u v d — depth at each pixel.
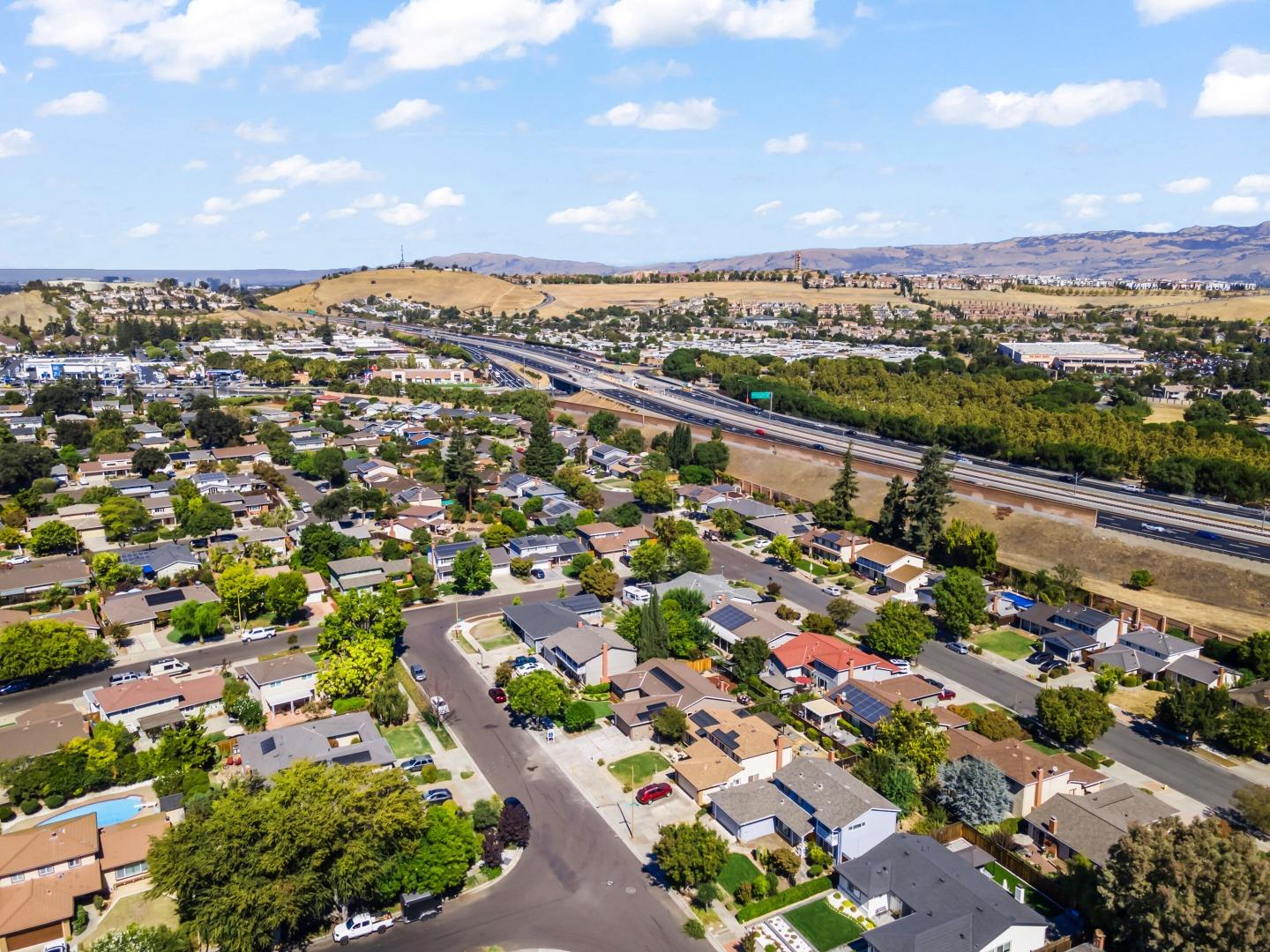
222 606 132.88
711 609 134.38
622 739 103.25
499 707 110.12
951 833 85.81
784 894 76.94
